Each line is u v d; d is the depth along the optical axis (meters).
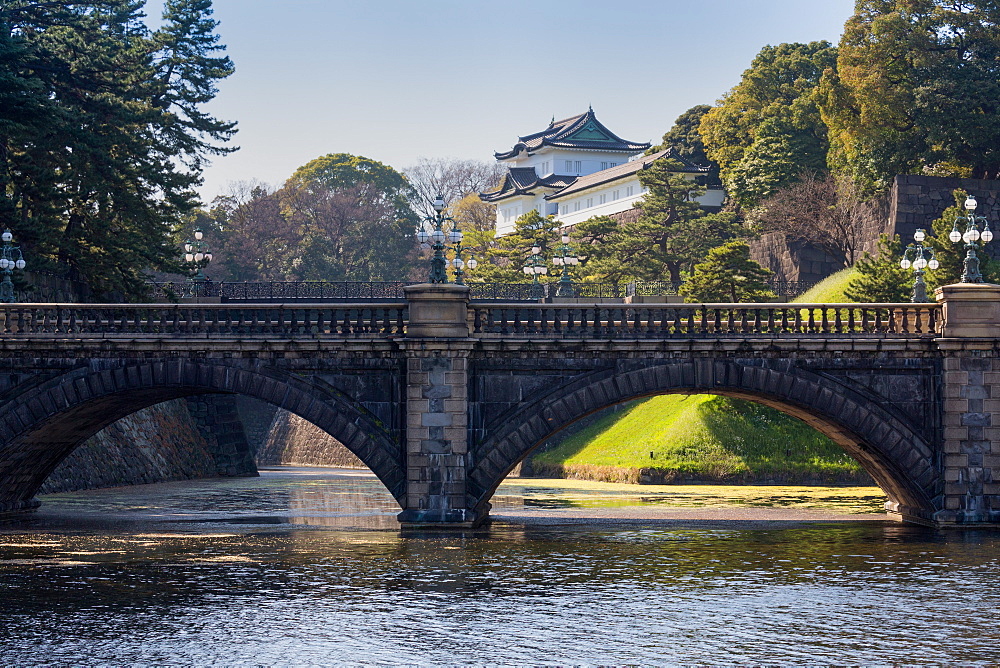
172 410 92.38
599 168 181.62
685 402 90.56
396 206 181.75
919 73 97.69
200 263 86.69
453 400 47.84
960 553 42.78
